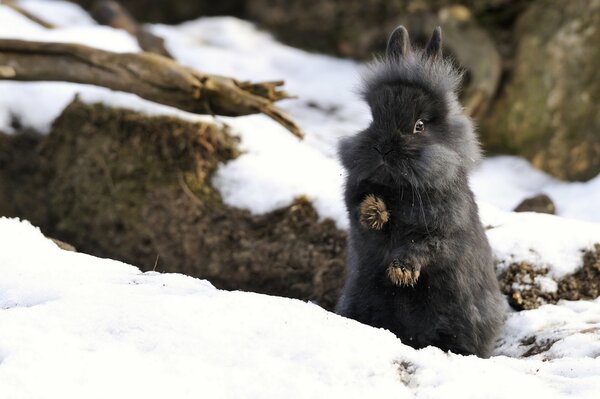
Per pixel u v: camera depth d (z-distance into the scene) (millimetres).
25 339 6008
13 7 17125
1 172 14367
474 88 18250
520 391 5992
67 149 14148
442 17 19453
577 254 11016
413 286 8922
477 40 18766
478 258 9125
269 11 22203
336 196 12828
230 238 12992
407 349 6484
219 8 23906
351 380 5945
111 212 13656
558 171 17672
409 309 9000
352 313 9188
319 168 13555
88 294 7078
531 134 18141
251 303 6785
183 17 24000
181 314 6500
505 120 18500
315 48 21609
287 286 12594
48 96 14836
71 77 13250
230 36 21000
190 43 20453
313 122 17438
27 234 8789
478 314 9094
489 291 9344
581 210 14945
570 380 6371
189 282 7523
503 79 18812
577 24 18250
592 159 17500
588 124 17719
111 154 13805
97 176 13852
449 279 8859
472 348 9039
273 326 6457
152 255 13375
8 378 5484
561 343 8656
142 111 13781
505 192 16359
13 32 15547
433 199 8594
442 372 6230
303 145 14430
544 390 6098
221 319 6484
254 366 5949
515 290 10867
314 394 5691
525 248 11055
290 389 5719
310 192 12945
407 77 8984
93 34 16031
